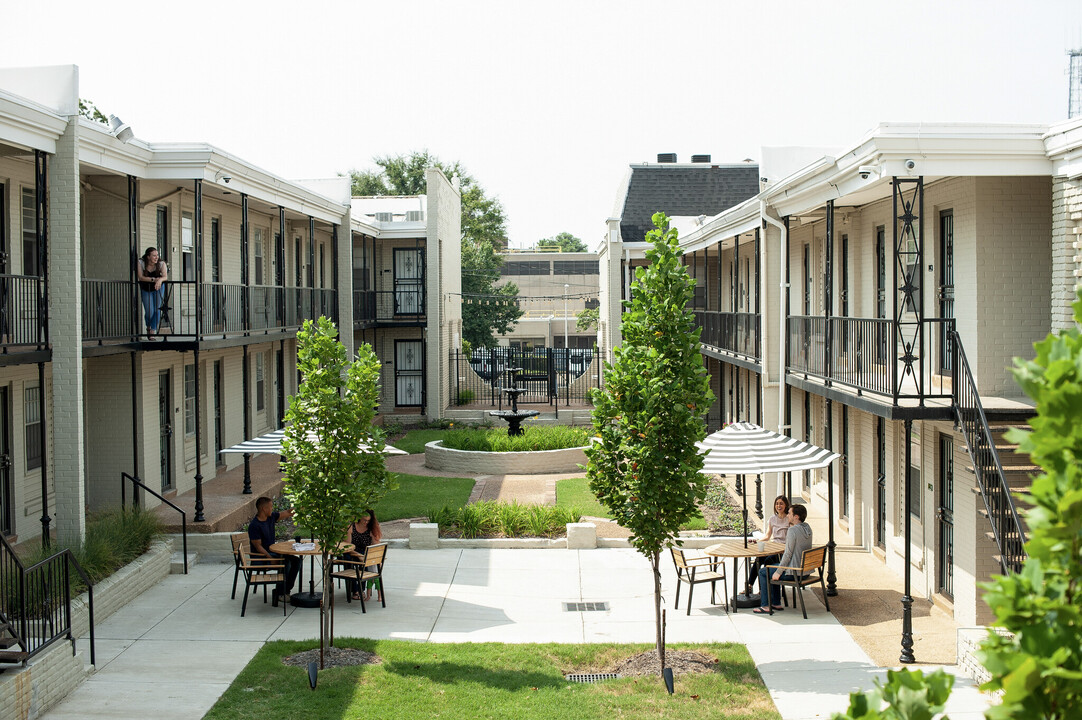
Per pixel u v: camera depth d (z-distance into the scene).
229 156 18.19
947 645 11.77
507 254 80.06
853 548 17.23
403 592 14.70
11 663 9.68
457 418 35.22
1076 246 11.23
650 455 10.69
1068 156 11.09
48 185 14.14
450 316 38.69
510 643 12.18
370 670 11.03
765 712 9.73
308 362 11.22
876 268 16.69
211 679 10.80
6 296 13.08
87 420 18.11
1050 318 12.41
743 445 14.23
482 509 18.64
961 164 11.53
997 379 12.45
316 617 13.32
